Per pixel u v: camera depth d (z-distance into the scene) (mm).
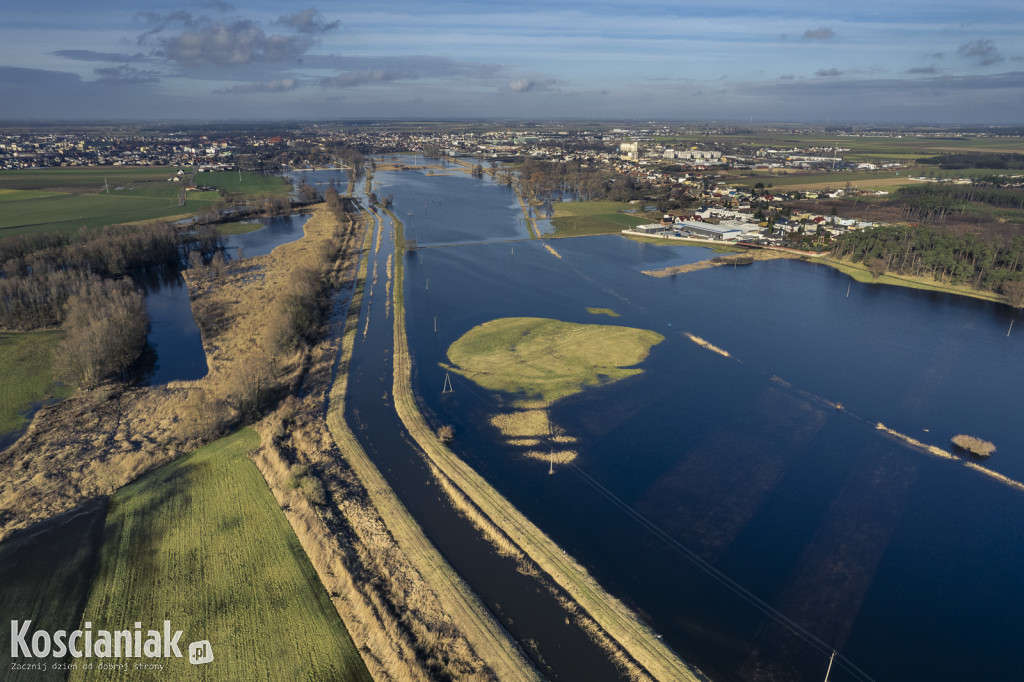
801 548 68688
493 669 50875
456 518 71188
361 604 56344
